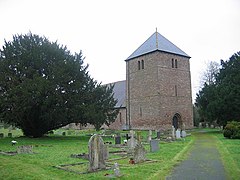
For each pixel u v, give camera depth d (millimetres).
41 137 27203
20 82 24453
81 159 12773
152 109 37969
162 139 23406
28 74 24844
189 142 21031
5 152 15328
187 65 41781
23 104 22812
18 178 8875
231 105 29781
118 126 45531
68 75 24750
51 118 23984
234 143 18750
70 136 29297
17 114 23984
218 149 15891
